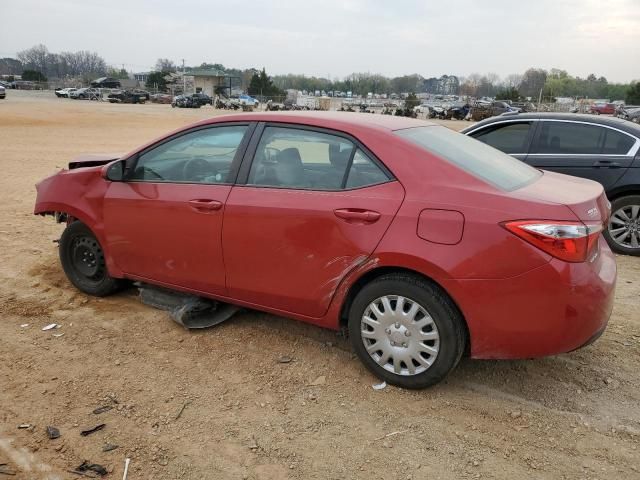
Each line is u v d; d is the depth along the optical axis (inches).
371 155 140.3
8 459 115.6
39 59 5772.6
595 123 272.2
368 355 144.0
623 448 120.7
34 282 210.8
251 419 130.0
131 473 112.5
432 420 129.7
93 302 193.8
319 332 171.9
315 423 128.7
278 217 146.9
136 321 179.0
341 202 139.7
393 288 135.4
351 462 116.3
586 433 125.5
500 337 126.7
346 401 137.0
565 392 141.8
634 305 199.5
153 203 169.0
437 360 134.0
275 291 152.3
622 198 262.4
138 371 149.9
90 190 186.5
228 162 159.9
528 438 123.7
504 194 127.3
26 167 508.7
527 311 123.4
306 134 150.0
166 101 2883.9
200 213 159.6
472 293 125.7
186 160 167.8
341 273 140.6
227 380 145.9
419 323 134.7
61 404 134.6
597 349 164.4
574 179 159.2
